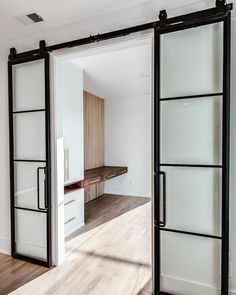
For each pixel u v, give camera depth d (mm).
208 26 1811
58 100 2537
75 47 2320
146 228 3576
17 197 2682
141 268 2439
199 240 1888
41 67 2480
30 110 2553
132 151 5840
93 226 3666
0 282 2184
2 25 2332
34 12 2121
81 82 3670
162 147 1995
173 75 1948
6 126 2736
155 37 1937
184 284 1940
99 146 5840
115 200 5340
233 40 1778
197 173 1880
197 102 1870
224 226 1732
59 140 2562
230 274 1816
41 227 2549
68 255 2719
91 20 2219
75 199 3523
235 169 1798
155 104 1967
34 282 2184
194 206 1897
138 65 3547
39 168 2471
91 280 2223
